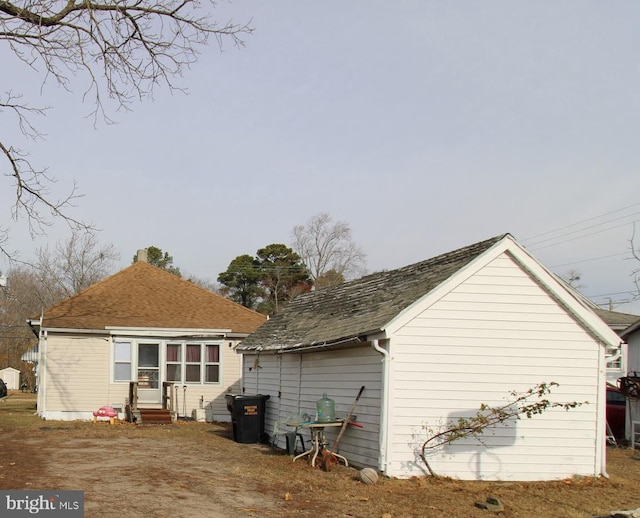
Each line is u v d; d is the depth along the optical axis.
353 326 14.13
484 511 9.95
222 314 28.11
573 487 12.09
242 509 9.52
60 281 54.50
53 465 12.86
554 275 13.20
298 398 16.70
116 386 25.14
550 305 13.27
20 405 34.03
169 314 27.16
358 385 13.66
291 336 17.64
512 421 12.88
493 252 13.08
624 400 22.52
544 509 10.25
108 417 23.67
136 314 26.59
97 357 25.14
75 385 24.80
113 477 11.62
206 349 26.20
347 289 18.78
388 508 9.93
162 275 30.34
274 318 22.47
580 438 13.08
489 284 13.09
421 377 12.64
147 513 8.95
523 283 13.21
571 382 13.16
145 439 18.33
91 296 27.55
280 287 64.38
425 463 12.34
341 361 14.52
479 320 12.98
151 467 12.95
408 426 12.51
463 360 12.81
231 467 13.28
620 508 10.45
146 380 25.58
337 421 13.62
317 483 11.71
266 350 18.16
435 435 12.47
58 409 24.53
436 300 12.85
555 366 13.13
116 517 8.62
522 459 12.81
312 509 9.71
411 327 12.71
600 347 13.37
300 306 21.33
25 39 12.77
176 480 11.55
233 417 18.59
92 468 12.61
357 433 13.62
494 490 11.57
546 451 12.92
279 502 10.12
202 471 12.70
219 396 25.95
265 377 19.64
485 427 12.70
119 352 25.41
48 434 19.12
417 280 14.57
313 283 64.62
